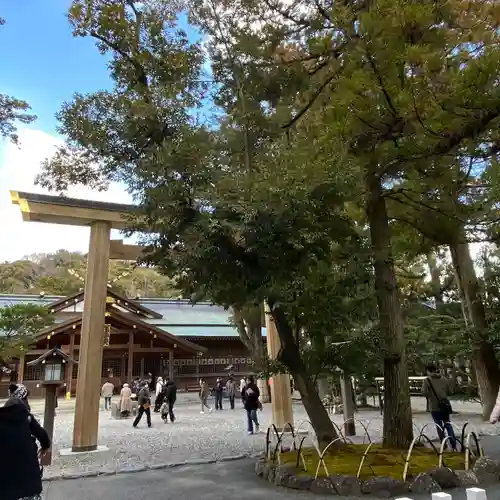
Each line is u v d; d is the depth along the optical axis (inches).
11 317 612.1
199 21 291.6
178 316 1321.4
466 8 230.4
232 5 290.5
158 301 1416.1
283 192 204.1
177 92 266.8
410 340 582.9
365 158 260.2
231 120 274.8
